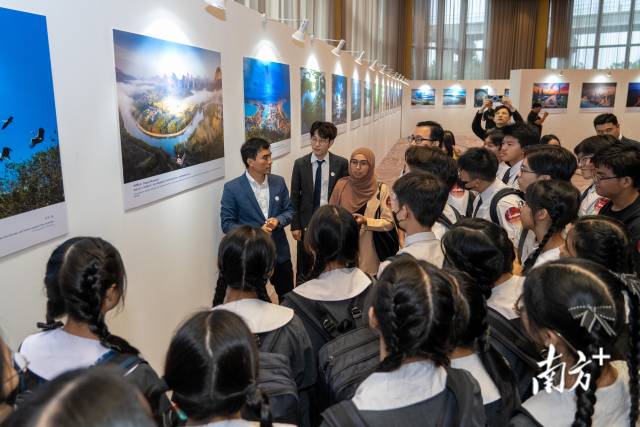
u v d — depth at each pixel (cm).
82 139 194
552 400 108
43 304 177
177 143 266
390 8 1739
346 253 176
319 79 579
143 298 246
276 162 430
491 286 159
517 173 359
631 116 1503
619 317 105
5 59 154
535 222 209
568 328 106
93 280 122
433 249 192
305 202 385
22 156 162
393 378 103
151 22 237
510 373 134
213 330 96
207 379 93
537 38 2039
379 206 319
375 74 1175
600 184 246
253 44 370
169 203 266
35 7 166
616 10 1938
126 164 222
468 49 2091
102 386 56
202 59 289
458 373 109
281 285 343
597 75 1483
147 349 252
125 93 219
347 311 171
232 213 313
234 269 158
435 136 377
